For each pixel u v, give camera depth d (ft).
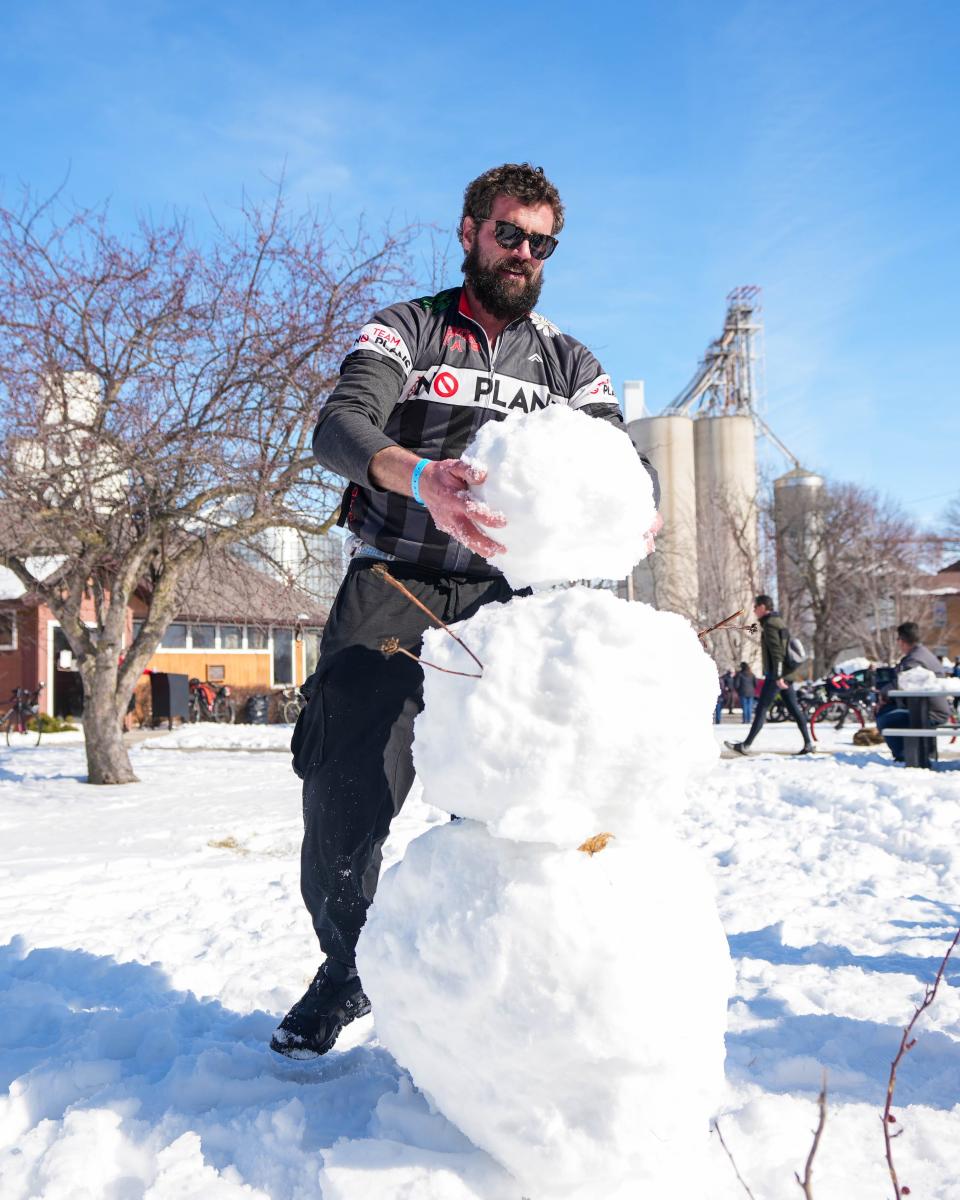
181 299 33.91
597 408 8.39
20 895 16.70
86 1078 7.70
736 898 15.30
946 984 10.07
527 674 4.96
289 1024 7.86
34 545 34.88
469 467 5.58
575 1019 4.60
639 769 4.84
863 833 20.38
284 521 35.91
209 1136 6.41
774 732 61.67
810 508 142.31
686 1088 4.83
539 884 4.78
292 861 19.51
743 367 192.85
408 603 7.79
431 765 5.25
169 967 11.62
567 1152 4.80
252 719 90.68
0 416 33.14
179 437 33.86
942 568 176.76
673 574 124.47
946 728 33.17
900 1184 5.65
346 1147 5.60
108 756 35.91
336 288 34.35
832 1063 7.58
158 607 37.06
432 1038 5.11
